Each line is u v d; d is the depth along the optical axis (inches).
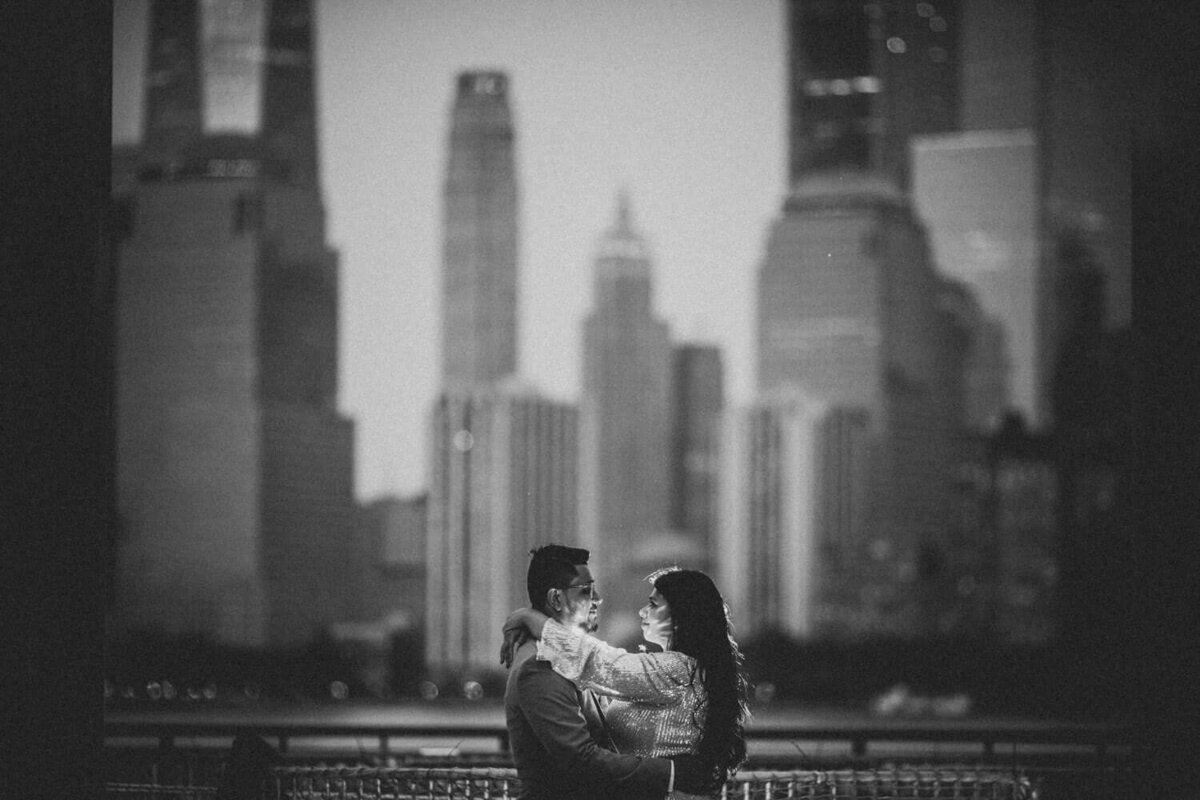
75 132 337.7
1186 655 378.0
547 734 304.8
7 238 333.1
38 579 333.7
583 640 310.2
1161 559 380.5
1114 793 408.5
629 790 303.1
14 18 334.0
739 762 315.6
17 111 334.0
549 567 320.8
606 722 315.9
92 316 339.9
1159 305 381.7
